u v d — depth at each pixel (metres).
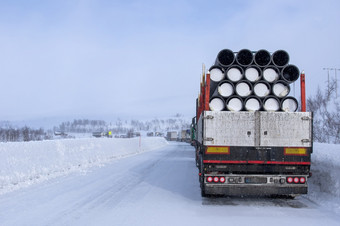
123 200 8.05
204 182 7.44
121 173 13.49
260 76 7.88
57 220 6.11
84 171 13.84
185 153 29.59
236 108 7.80
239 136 7.43
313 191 8.76
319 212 6.93
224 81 7.86
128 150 27.47
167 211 6.95
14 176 9.98
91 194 8.77
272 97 7.78
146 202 7.87
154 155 26.14
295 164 7.34
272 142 7.39
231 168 7.41
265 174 7.44
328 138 20.70
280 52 7.91
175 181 11.48
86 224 5.86
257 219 6.30
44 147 12.52
